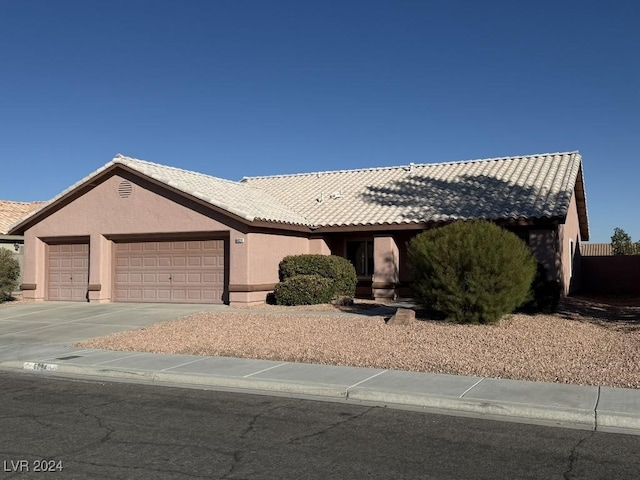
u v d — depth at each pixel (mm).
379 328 15531
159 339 15305
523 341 13734
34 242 25391
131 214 23453
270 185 31359
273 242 23031
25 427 8102
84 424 8250
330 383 10312
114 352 13938
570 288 27828
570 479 6203
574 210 29812
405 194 26453
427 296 16500
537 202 22328
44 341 16016
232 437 7633
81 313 20953
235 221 21625
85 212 24344
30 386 10945
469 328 15344
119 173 23734
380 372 11180
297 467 6523
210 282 22594
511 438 7641
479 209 22891
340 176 31125
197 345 14328
